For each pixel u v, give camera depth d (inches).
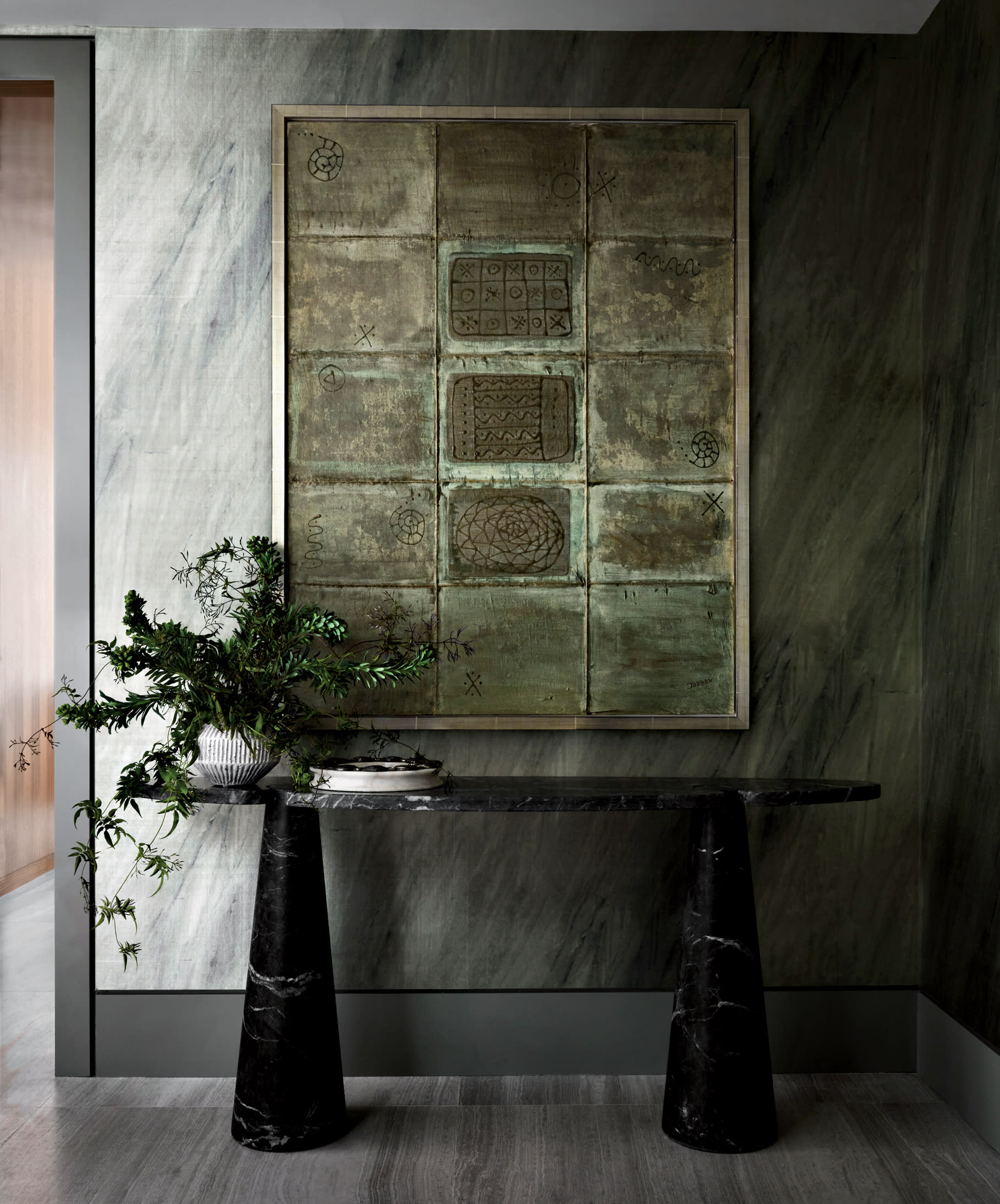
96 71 111.3
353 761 98.6
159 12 108.4
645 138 112.0
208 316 111.7
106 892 110.3
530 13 109.2
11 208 175.2
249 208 111.7
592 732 112.9
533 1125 98.6
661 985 112.1
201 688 94.0
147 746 110.7
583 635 112.2
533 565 112.0
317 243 111.3
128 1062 109.5
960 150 104.0
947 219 107.6
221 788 96.3
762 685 113.3
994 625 96.2
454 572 111.7
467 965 111.8
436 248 111.7
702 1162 91.4
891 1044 112.5
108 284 111.2
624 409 112.2
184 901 110.6
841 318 113.5
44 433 206.5
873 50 113.9
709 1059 93.8
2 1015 124.6
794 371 113.4
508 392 112.0
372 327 111.7
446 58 112.0
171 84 111.3
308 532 111.3
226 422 111.7
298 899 95.3
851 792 95.0
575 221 112.0
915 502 114.0
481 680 111.9
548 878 112.3
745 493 112.0
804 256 113.3
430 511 111.7
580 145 112.0
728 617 112.7
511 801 88.6
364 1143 94.8
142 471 111.3
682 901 112.3
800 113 113.3
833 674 113.5
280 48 111.7
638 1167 90.4
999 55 94.9
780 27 112.5
